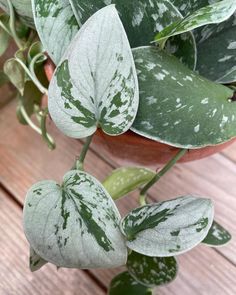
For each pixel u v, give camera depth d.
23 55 0.36
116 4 0.28
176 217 0.27
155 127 0.27
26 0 0.32
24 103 0.38
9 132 0.44
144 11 0.28
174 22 0.28
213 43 0.31
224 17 0.24
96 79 0.26
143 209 0.28
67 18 0.29
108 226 0.27
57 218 0.27
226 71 0.31
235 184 0.41
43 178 0.41
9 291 0.36
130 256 0.32
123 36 0.25
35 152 0.43
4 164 0.42
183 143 0.27
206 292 0.36
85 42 0.25
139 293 0.34
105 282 0.36
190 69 0.29
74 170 0.28
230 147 0.42
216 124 0.27
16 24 0.36
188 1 0.30
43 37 0.29
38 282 0.36
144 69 0.27
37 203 0.27
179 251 0.26
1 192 0.40
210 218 0.27
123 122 0.27
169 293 0.36
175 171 0.41
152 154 0.33
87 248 0.27
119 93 0.27
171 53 0.30
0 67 0.43
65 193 0.27
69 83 0.26
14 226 0.39
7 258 0.37
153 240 0.27
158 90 0.27
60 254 0.27
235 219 0.39
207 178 0.41
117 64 0.26
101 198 0.27
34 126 0.38
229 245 0.38
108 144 0.34
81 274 0.37
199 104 0.27
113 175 0.34
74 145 0.43
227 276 0.36
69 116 0.27
